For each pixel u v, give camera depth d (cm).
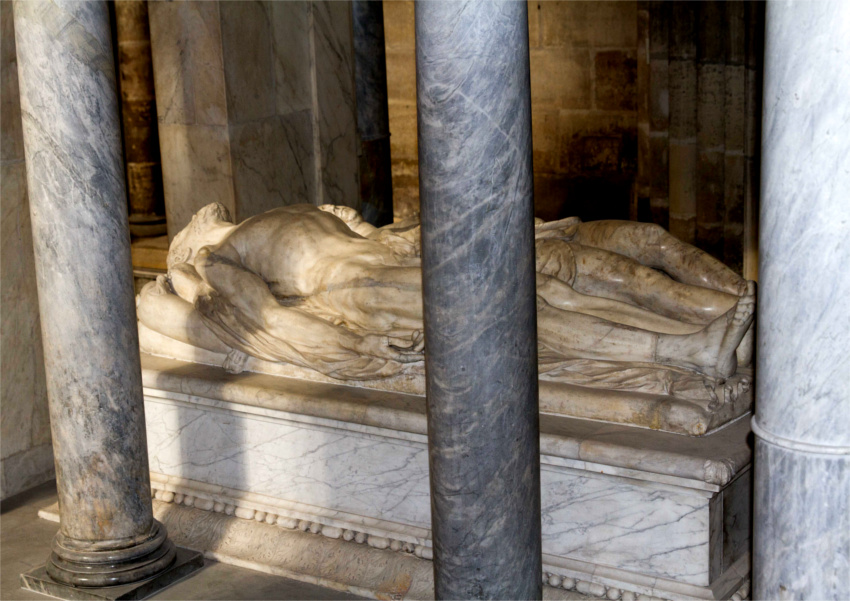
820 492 299
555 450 387
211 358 491
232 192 629
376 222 765
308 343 452
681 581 379
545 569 401
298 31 670
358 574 430
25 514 512
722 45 738
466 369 296
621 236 471
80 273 392
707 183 766
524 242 293
